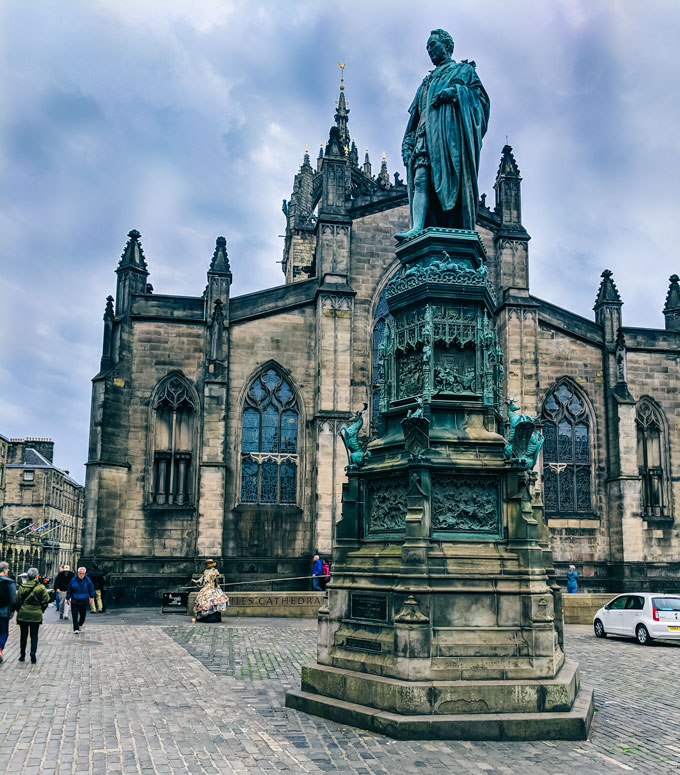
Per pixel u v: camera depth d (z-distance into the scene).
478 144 16.83
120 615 38.09
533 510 15.41
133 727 12.98
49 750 11.54
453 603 13.12
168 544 44.88
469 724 12.07
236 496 46.00
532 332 49.03
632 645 28.91
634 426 49.81
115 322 46.12
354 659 13.82
